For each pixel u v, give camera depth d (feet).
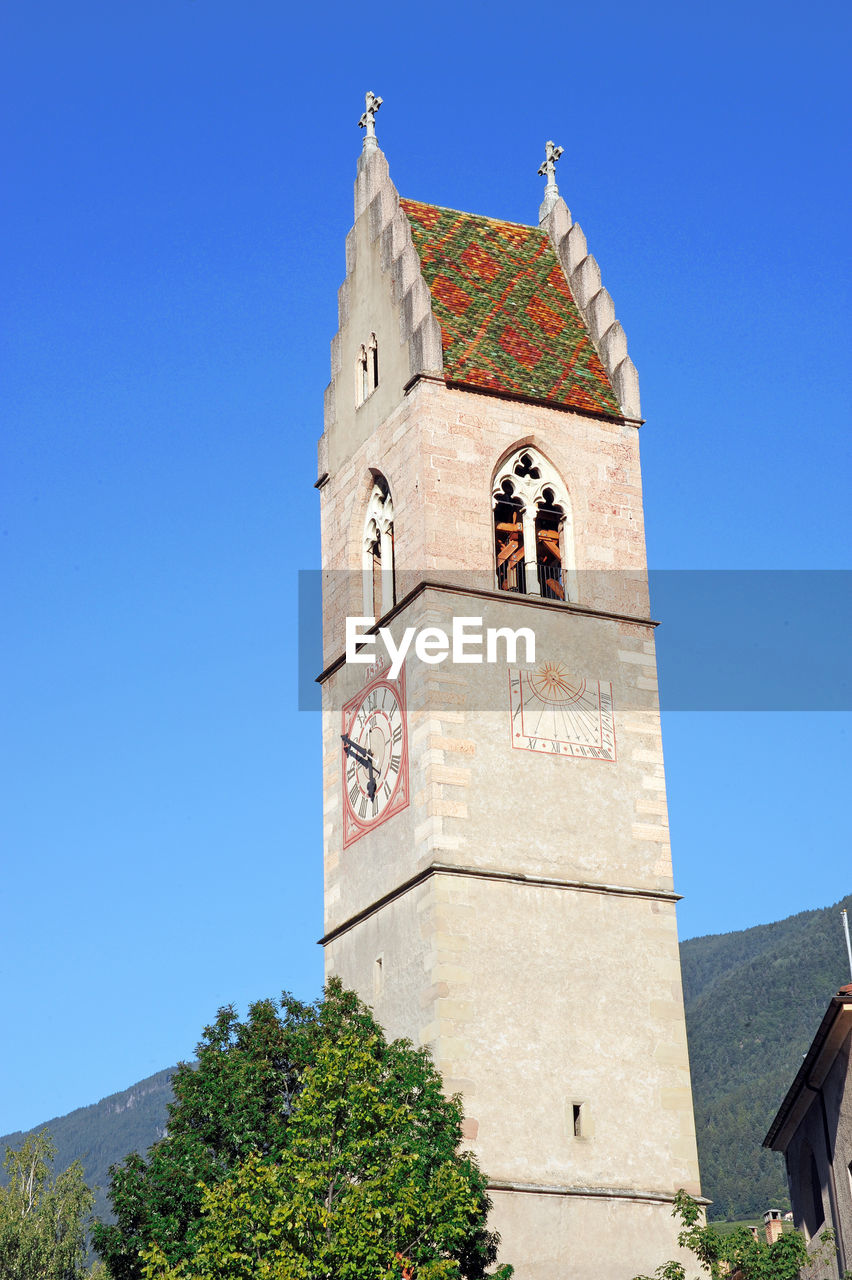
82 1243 340.80
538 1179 157.79
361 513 194.29
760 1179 456.45
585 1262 156.25
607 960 168.96
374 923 174.29
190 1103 155.84
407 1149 142.61
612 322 197.06
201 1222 142.10
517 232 208.03
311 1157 140.67
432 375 183.52
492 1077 159.84
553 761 174.19
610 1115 163.22
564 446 188.44
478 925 164.86
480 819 168.96
